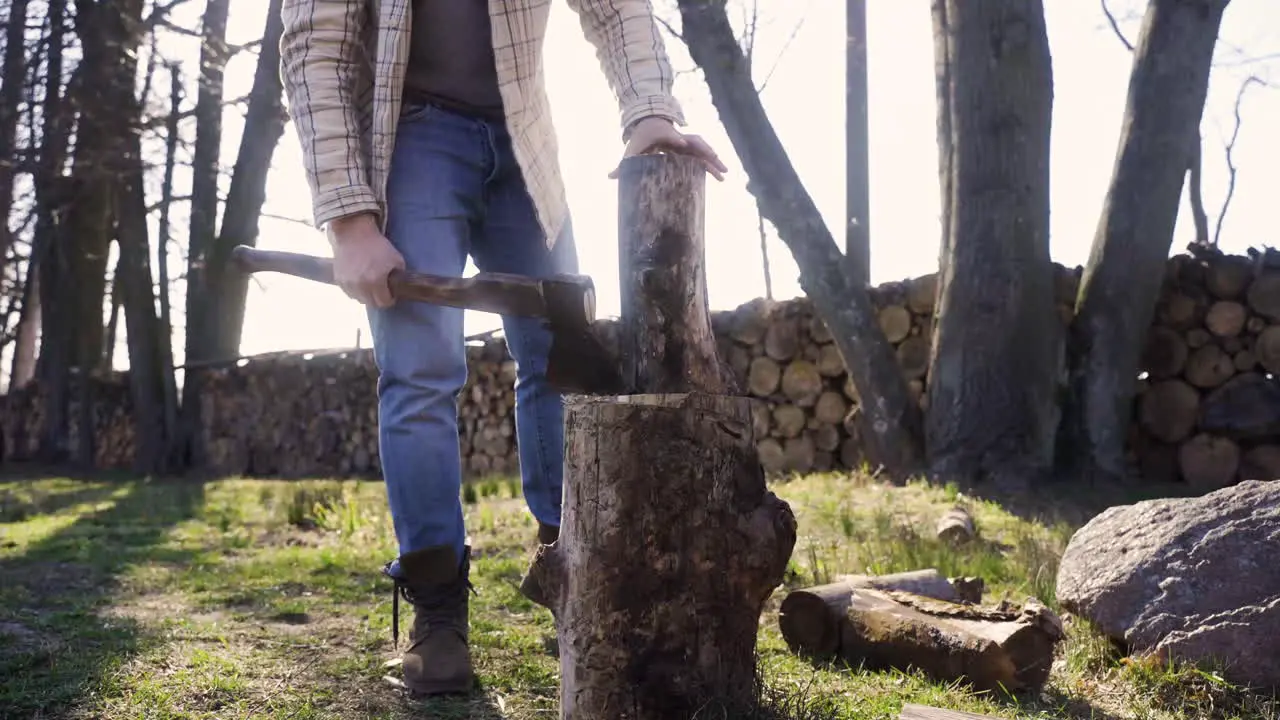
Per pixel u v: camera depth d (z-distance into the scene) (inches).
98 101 504.7
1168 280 286.2
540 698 81.5
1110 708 84.0
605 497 65.1
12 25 530.6
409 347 78.8
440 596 83.7
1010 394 252.1
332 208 75.2
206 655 92.8
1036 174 256.4
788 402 343.0
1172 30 258.1
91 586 139.6
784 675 90.2
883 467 276.1
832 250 285.4
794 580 135.9
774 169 283.6
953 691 85.6
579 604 65.9
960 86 259.1
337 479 456.8
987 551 162.6
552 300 68.1
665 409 65.1
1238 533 95.7
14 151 534.0
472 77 84.7
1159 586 96.1
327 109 77.6
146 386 512.4
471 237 90.9
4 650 93.3
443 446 80.4
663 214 68.7
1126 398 259.4
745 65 286.5
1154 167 258.1
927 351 319.0
